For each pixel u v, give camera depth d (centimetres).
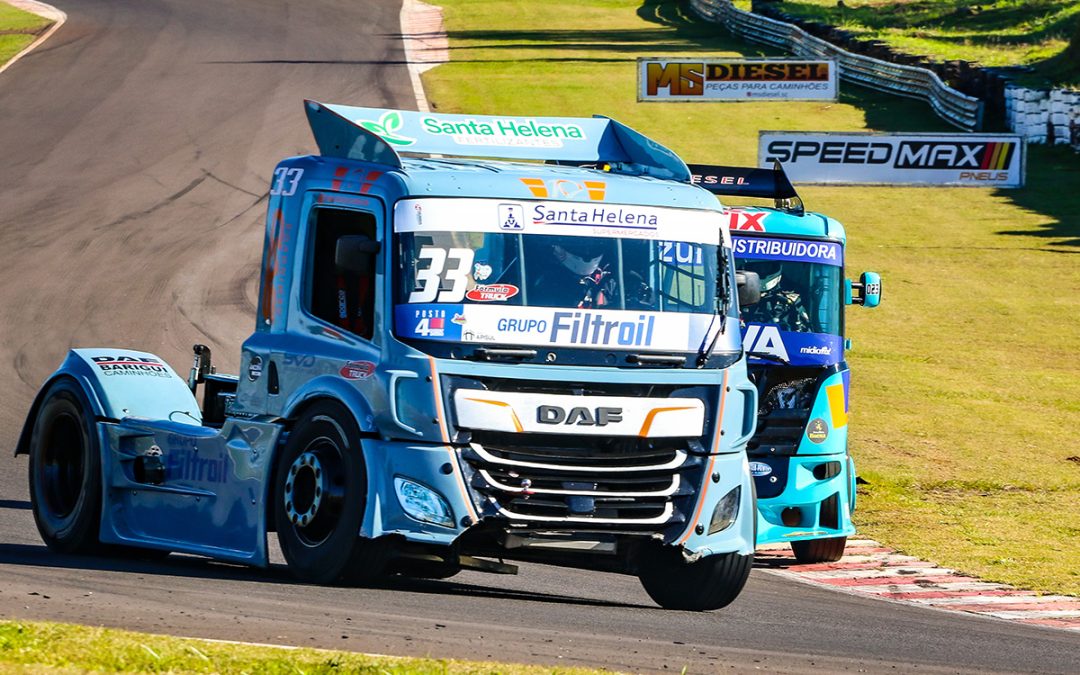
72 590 2588
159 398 3588
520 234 3044
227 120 14750
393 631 2395
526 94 16450
